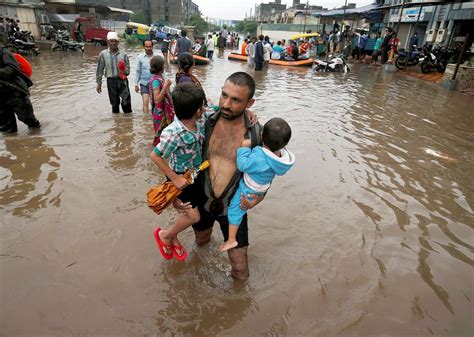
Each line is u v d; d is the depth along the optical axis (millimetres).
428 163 5754
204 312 2676
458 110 9648
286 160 2422
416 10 21406
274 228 3781
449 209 4348
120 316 2604
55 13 32688
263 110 8883
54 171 4820
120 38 38688
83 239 3439
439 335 2582
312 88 12641
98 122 7082
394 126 7840
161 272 3055
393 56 19688
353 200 4441
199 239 3334
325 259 3332
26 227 3584
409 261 3365
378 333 2572
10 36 18953
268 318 2652
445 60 16359
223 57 24141
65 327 2494
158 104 4875
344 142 6586
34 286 2842
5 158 5188
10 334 2422
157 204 2551
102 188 4422
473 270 3293
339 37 25906
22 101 6117
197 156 2639
